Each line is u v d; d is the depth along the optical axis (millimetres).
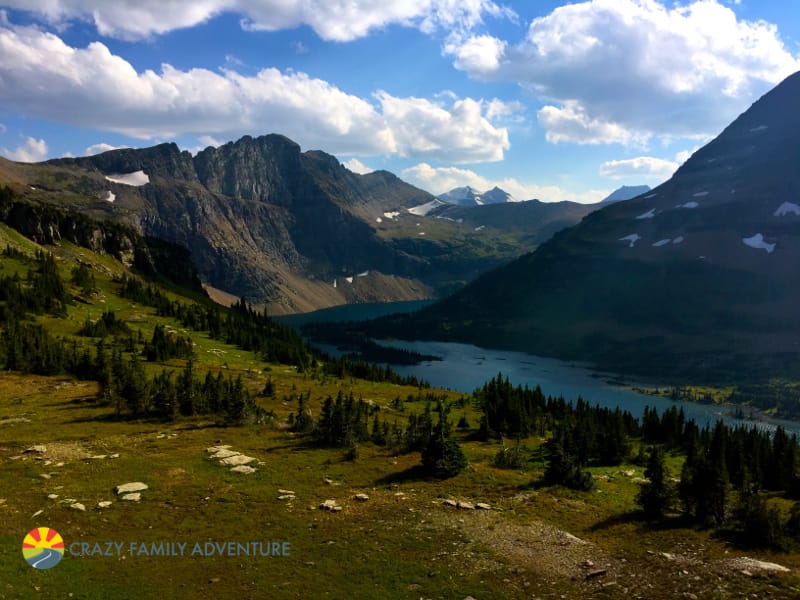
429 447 56594
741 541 37906
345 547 36719
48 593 29594
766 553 35969
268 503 45094
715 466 42750
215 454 59031
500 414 106625
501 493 49625
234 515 42062
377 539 38062
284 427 76375
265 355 195625
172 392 79562
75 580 31281
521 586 31406
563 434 81812
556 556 35500
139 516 41125
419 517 42500
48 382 104000
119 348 149250
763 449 90188
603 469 75750
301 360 193250
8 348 114500
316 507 44469
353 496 47438
